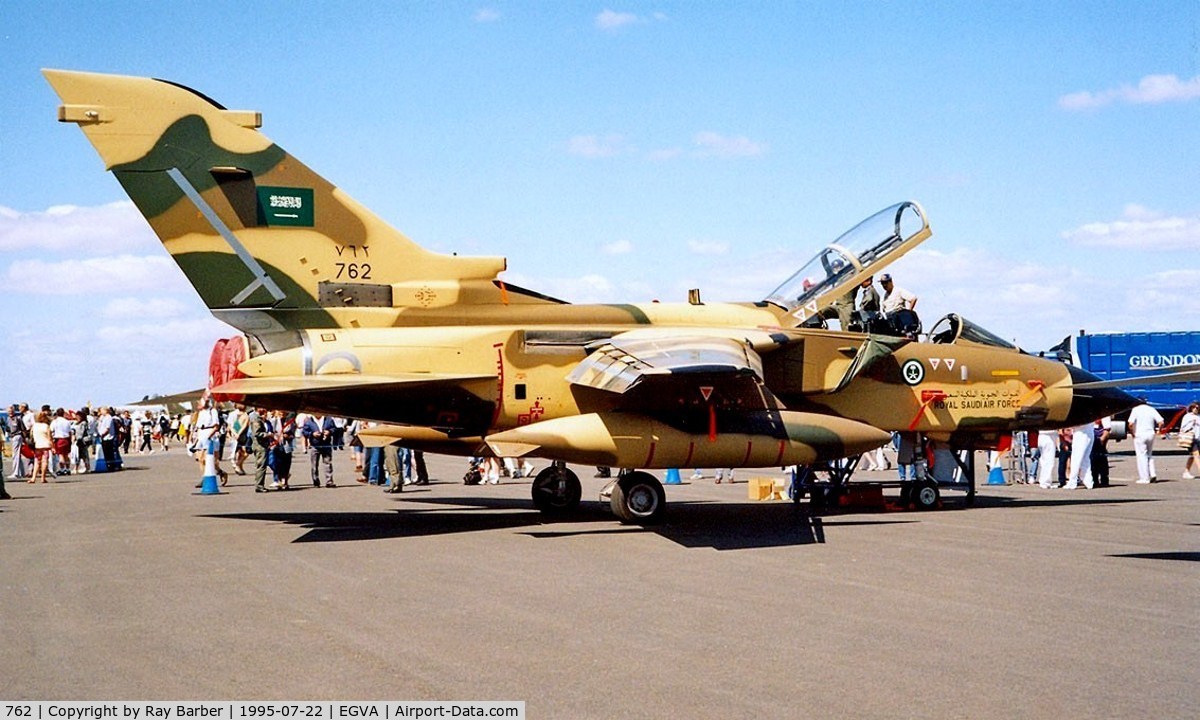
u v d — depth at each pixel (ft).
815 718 18.33
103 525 46.32
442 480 74.74
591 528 43.68
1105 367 100.17
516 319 46.57
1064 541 38.91
